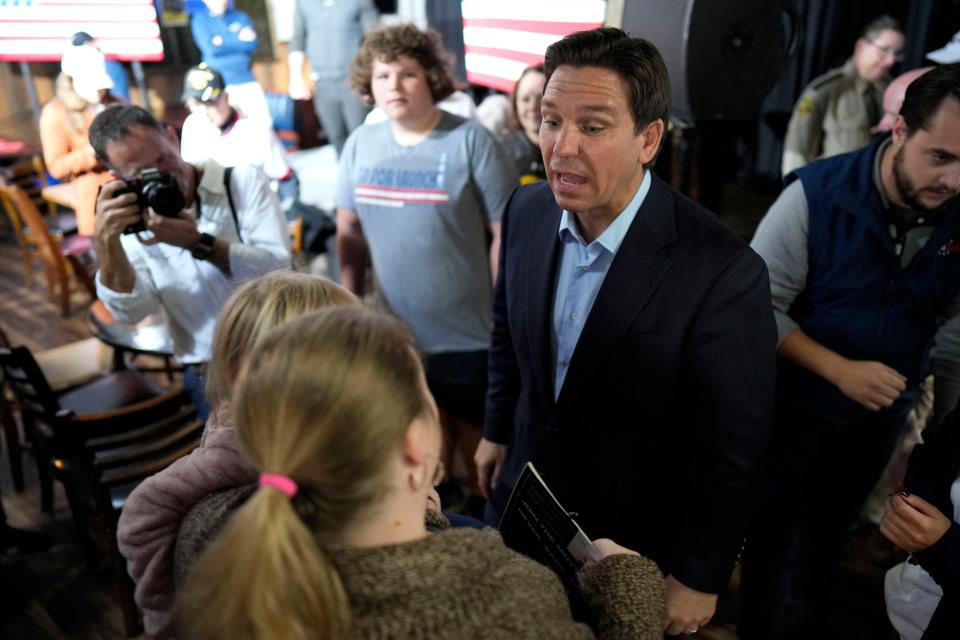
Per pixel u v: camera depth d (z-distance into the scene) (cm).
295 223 306
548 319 125
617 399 116
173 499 84
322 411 55
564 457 125
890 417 153
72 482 204
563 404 120
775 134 445
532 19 220
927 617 113
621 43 99
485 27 246
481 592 58
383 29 182
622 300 110
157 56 292
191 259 172
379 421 56
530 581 64
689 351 108
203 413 180
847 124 294
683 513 125
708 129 220
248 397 58
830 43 415
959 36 228
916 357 144
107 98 271
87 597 212
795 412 154
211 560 54
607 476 122
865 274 137
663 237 109
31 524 242
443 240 194
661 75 100
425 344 207
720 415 108
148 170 156
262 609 51
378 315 63
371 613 55
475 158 187
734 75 197
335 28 431
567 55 100
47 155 276
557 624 62
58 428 175
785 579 170
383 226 198
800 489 160
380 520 60
